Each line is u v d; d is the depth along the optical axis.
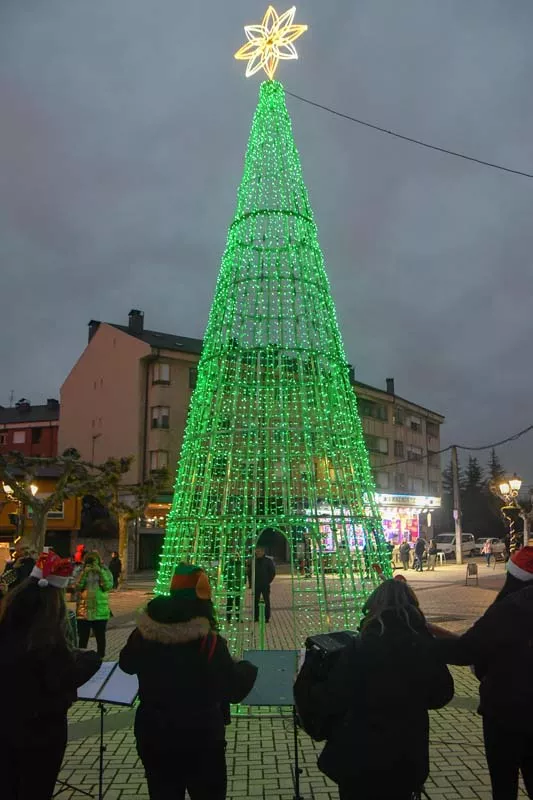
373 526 7.74
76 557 15.98
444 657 3.11
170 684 3.13
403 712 2.87
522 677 3.33
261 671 4.73
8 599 3.35
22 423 45.75
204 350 8.02
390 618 3.03
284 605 15.42
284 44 8.48
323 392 7.57
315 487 7.29
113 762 5.25
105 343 37.16
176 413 34.47
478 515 58.78
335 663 3.15
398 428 47.09
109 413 36.19
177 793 3.14
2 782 3.18
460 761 5.16
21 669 3.19
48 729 3.24
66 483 20.08
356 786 2.84
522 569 3.73
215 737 3.15
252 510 7.56
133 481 33.84
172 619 3.22
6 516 28.05
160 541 32.91
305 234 7.95
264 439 7.72
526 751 3.39
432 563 28.62
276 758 5.30
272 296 7.66
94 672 3.48
